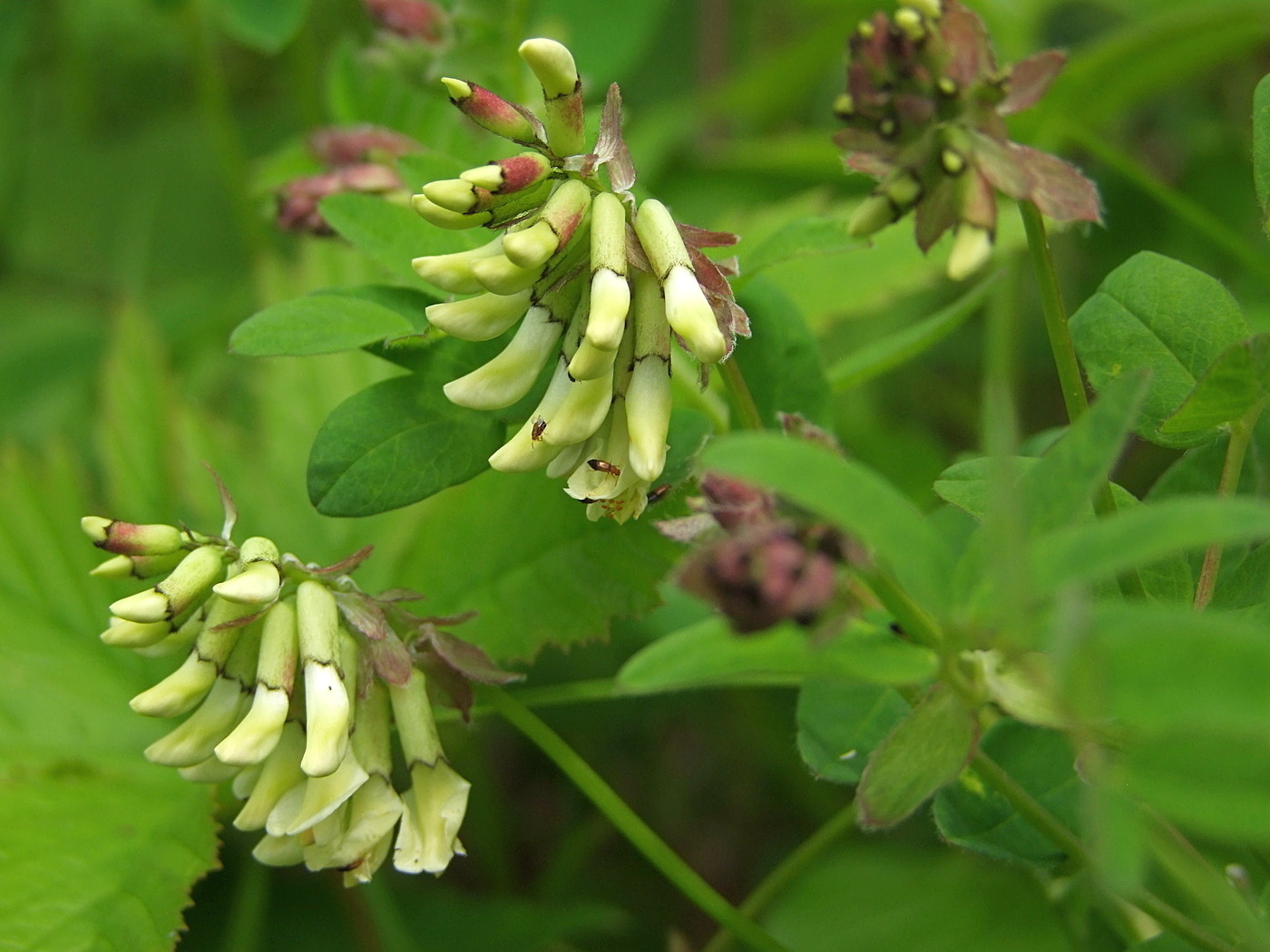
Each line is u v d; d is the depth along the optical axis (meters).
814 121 0.48
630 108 0.49
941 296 0.39
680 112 0.44
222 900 0.31
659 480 0.25
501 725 0.36
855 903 0.31
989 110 0.22
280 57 0.48
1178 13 0.35
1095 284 0.39
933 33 0.22
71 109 0.48
